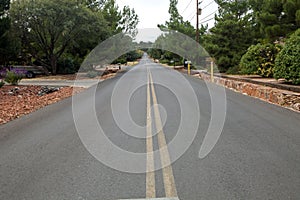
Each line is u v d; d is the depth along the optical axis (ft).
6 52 75.00
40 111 34.78
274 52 62.03
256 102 39.01
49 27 97.81
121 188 13.51
